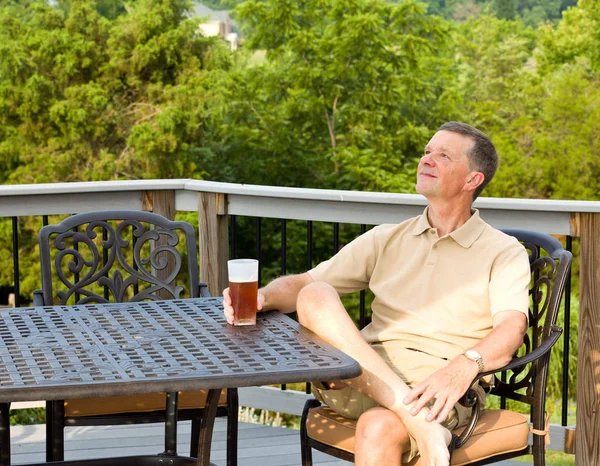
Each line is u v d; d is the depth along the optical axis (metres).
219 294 3.55
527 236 2.56
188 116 17.47
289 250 15.97
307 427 2.39
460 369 2.17
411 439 2.15
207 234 3.53
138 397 2.45
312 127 17.94
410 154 18.22
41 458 3.16
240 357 1.91
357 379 2.20
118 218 2.87
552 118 19.88
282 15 17.42
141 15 18.06
